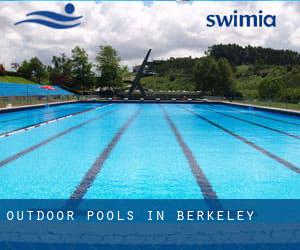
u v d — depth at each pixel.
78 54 37.53
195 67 39.81
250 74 69.38
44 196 3.88
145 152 6.70
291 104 18.02
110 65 37.91
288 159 6.09
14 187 4.26
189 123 12.45
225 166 5.50
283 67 71.19
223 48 89.25
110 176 4.84
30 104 21.45
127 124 11.95
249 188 4.25
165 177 4.80
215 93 38.94
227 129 10.62
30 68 53.69
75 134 9.30
